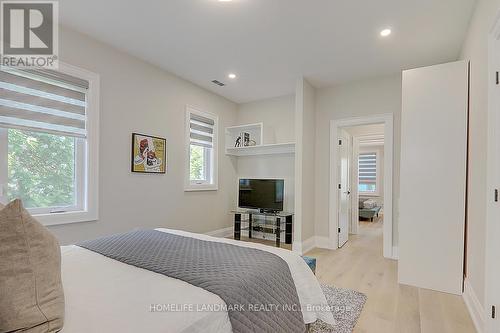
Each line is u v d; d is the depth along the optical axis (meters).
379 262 3.48
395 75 3.74
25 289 0.82
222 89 4.41
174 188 3.79
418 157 2.70
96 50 2.85
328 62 3.39
